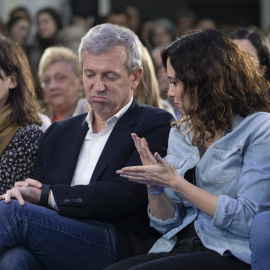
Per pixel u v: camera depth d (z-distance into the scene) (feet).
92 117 20.57
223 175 17.62
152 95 23.91
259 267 16.14
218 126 17.93
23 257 17.66
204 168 17.92
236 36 24.98
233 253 16.99
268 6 77.41
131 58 19.66
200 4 79.41
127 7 56.80
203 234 17.63
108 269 17.30
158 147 19.80
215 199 17.07
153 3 77.46
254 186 17.15
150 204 18.48
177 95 18.20
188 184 17.17
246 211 16.99
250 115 17.90
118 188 19.06
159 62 29.66
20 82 21.98
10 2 60.29
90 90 19.61
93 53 19.29
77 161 20.26
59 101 29.25
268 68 24.53
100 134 20.22
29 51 41.96
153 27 50.96
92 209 18.78
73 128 20.83
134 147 19.84
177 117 25.71
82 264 18.61
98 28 19.57
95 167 19.79
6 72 21.63
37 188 18.97
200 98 17.87
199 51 17.90
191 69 17.87
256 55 24.34
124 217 19.53
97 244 18.66
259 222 16.24
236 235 17.38
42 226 17.97
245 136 17.62
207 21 58.70
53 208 19.15
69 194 18.76
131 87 20.24
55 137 20.83
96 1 65.72
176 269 16.70
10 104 21.89
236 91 17.95
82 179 19.95
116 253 18.90
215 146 17.90
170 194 18.84
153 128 20.04
